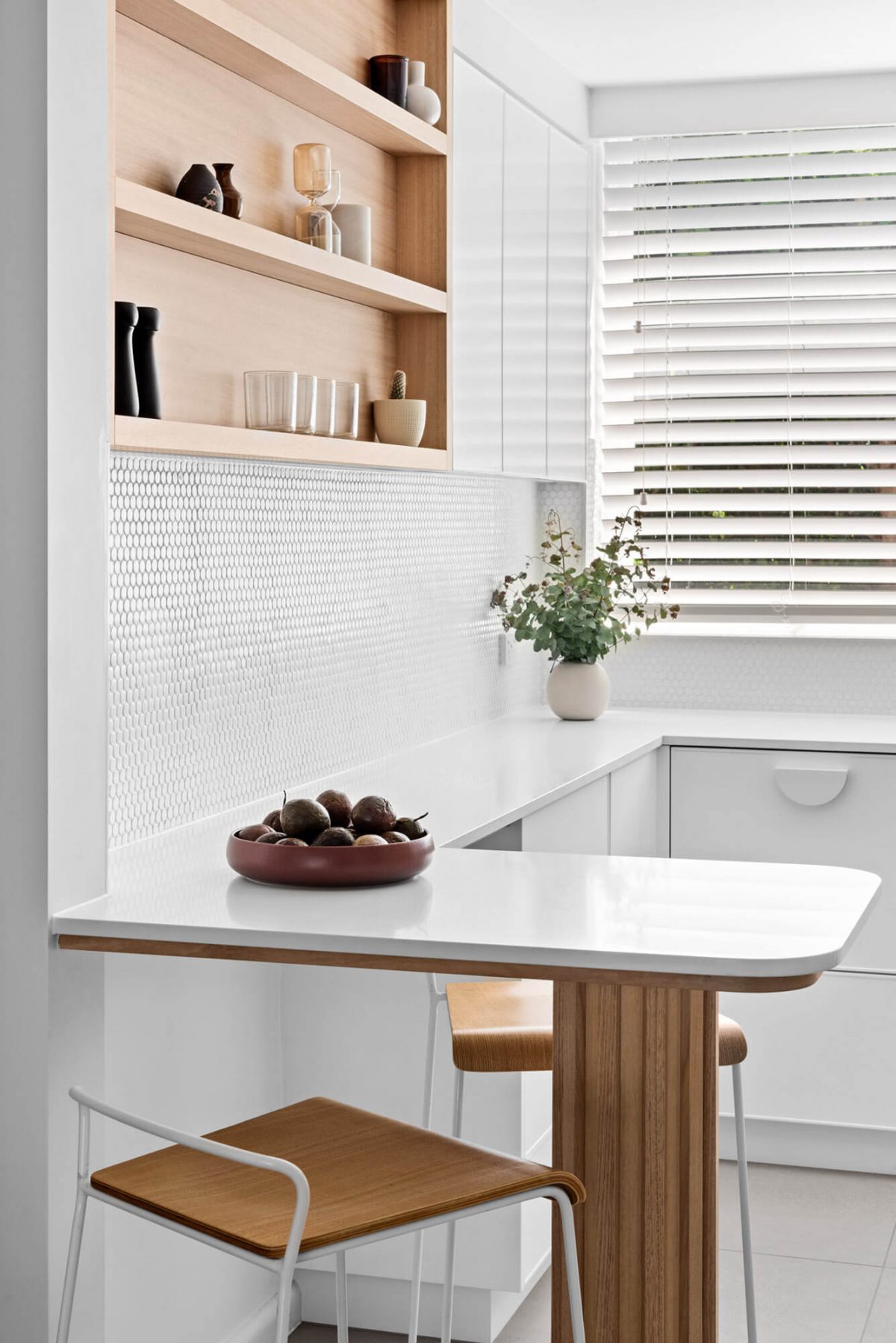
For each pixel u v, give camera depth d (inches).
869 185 180.9
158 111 96.5
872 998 153.6
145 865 96.1
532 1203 119.0
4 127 79.4
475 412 142.0
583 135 185.5
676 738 161.5
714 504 188.7
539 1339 119.3
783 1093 155.8
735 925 78.6
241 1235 64.5
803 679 187.8
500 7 153.5
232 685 117.0
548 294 166.1
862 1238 137.4
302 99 112.5
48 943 81.7
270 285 111.0
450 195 133.0
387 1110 118.4
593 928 77.8
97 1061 86.1
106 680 87.1
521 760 143.0
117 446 86.6
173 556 108.0
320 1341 119.2
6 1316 83.8
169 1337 104.6
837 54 171.8
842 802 156.9
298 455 104.2
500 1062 94.7
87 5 81.8
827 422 184.5
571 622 174.9
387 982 118.0
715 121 184.5
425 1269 117.6
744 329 185.3
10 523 81.3
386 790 125.0
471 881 90.6
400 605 149.9
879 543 184.2
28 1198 82.8
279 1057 120.6
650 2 152.5
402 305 126.9
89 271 83.3
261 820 113.0
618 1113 85.4
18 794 81.8
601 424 191.5
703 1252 85.1
